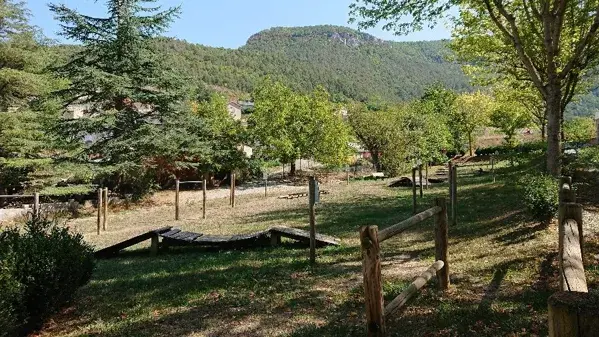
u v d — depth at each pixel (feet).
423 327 14.40
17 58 70.13
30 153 71.92
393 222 37.91
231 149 99.76
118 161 73.31
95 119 71.72
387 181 95.61
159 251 35.24
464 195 51.55
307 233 31.50
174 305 19.01
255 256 28.94
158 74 78.38
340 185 92.07
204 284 21.75
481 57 53.83
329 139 103.81
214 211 63.05
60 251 18.61
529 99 78.59
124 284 23.29
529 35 44.16
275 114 102.89
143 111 90.17
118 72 75.56
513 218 29.96
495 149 152.56
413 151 108.78
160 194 85.92
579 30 43.78
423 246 26.91
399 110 117.29
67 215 63.82
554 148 37.91
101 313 18.72
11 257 16.55
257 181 110.22
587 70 51.57
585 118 125.29
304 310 17.19
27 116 67.87
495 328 13.70
